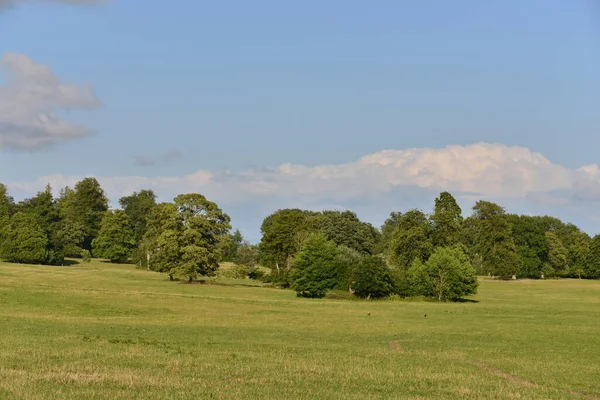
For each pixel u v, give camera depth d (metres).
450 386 27.81
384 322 64.62
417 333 54.12
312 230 144.25
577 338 51.69
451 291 104.94
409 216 125.75
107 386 24.02
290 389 25.06
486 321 67.50
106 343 38.31
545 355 40.97
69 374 25.91
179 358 32.88
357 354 38.22
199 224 122.69
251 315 68.94
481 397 25.42
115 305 70.50
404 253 123.19
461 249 116.94
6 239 154.25
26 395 21.31
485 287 144.12
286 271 125.50
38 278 111.56
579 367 36.00
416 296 106.00
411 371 31.88
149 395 22.50
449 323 64.69
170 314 66.44
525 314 77.69
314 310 78.25
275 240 139.88
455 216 145.38
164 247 124.75
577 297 116.06
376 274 103.81
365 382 27.98
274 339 45.78
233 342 42.41
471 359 38.47
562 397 26.39
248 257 137.75
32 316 56.81
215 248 125.00
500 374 32.88
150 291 98.88
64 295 74.75
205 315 66.75
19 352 32.28
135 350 35.41
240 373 28.69
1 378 24.36
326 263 104.25
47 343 37.06
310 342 44.72
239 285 127.50
